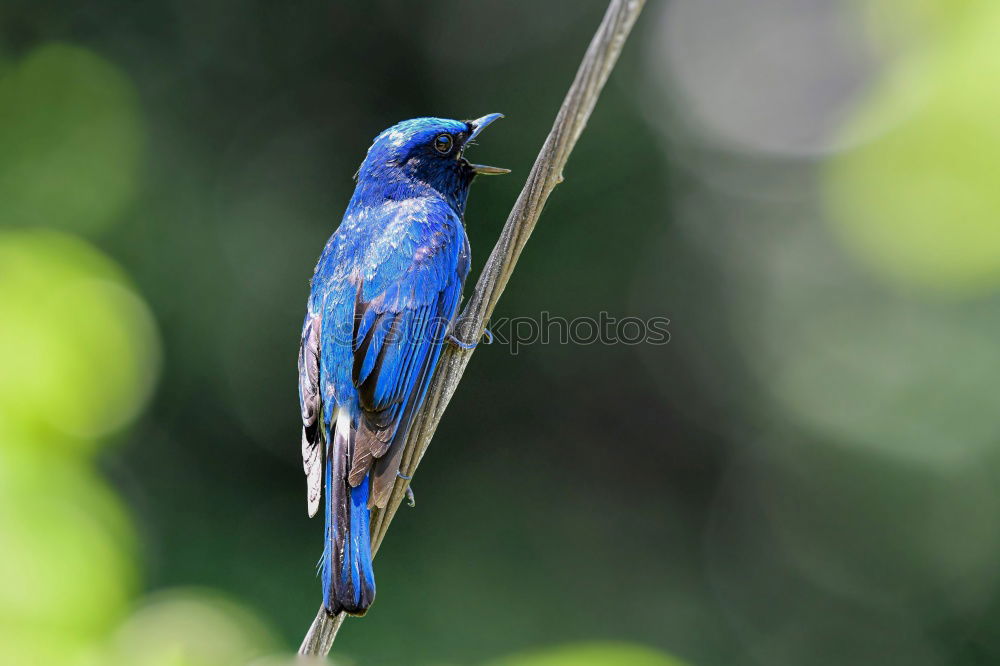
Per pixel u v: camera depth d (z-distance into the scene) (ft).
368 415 19.08
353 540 17.48
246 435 47.75
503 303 51.85
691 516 56.29
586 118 15.93
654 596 53.62
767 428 54.95
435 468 51.19
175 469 46.29
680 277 53.98
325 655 16.48
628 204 52.75
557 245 51.93
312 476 18.97
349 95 52.75
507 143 51.55
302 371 20.42
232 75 51.08
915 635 48.49
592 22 51.85
